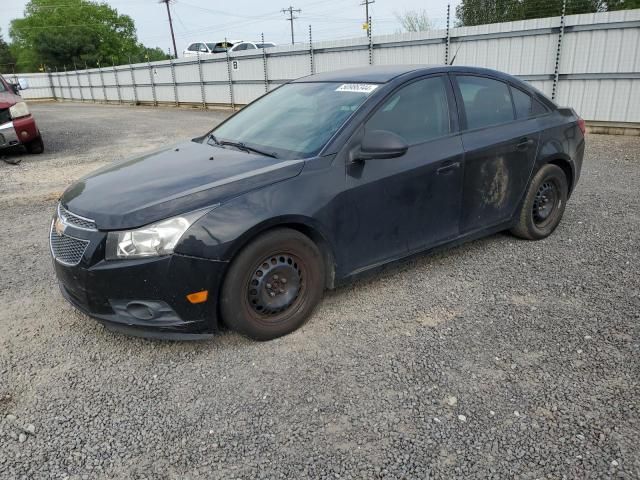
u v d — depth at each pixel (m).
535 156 4.50
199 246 2.84
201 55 22.59
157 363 3.07
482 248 4.71
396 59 14.53
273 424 2.53
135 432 2.51
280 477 2.21
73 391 2.83
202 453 2.36
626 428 2.44
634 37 10.09
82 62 61.09
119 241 2.84
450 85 4.03
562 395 2.68
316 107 3.81
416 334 3.30
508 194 4.39
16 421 2.60
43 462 2.33
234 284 2.99
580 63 10.91
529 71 11.76
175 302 2.88
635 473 2.18
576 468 2.21
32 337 3.42
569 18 10.82
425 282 4.04
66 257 3.05
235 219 2.92
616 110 10.66
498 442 2.37
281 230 3.12
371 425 2.50
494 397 2.68
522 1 16.17
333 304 3.72
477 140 4.05
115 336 3.39
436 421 2.52
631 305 3.59
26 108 10.64
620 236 4.92
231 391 2.79
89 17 68.75
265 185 3.08
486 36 12.28
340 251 3.41
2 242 5.36
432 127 3.84
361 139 3.42
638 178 7.15
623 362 2.94
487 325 3.38
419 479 2.18
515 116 4.45
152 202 2.92
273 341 3.27
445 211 3.93
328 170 3.29
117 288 2.87
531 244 4.79
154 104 27.89
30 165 9.93
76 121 19.28
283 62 18.48
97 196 3.13
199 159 3.58
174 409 2.66
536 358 3.01
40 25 67.50
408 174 3.61
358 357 3.07
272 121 3.94
